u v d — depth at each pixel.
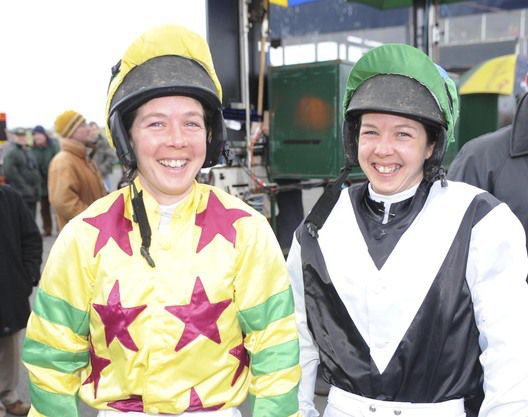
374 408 1.32
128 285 1.18
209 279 1.20
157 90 1.16
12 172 7.62
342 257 1.37
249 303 1.21
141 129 1.21
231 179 3.89
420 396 1.30
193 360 1.18
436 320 1.27
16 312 2.79
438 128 1.33
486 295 1.23
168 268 1.20
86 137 3.81
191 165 1.22
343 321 1.36
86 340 1.25
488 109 5.34
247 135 3.97
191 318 1.18
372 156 1.34
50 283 1.21
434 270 1.27
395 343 1.29
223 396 1.22
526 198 1.66
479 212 1.29
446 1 4.88
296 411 1.22
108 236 1.21
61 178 3.63
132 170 1.24
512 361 1.17
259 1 4.06
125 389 1.18
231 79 4.03
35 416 1.22
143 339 1.17
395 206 1.37
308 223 1.44
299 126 3.96
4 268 2.75
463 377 1.29
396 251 1.32
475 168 1.77
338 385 1.38
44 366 1.21
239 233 1.24
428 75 1.29
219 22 3.91
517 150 1.68
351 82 1.40
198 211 1.26
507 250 1.24
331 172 3.80
